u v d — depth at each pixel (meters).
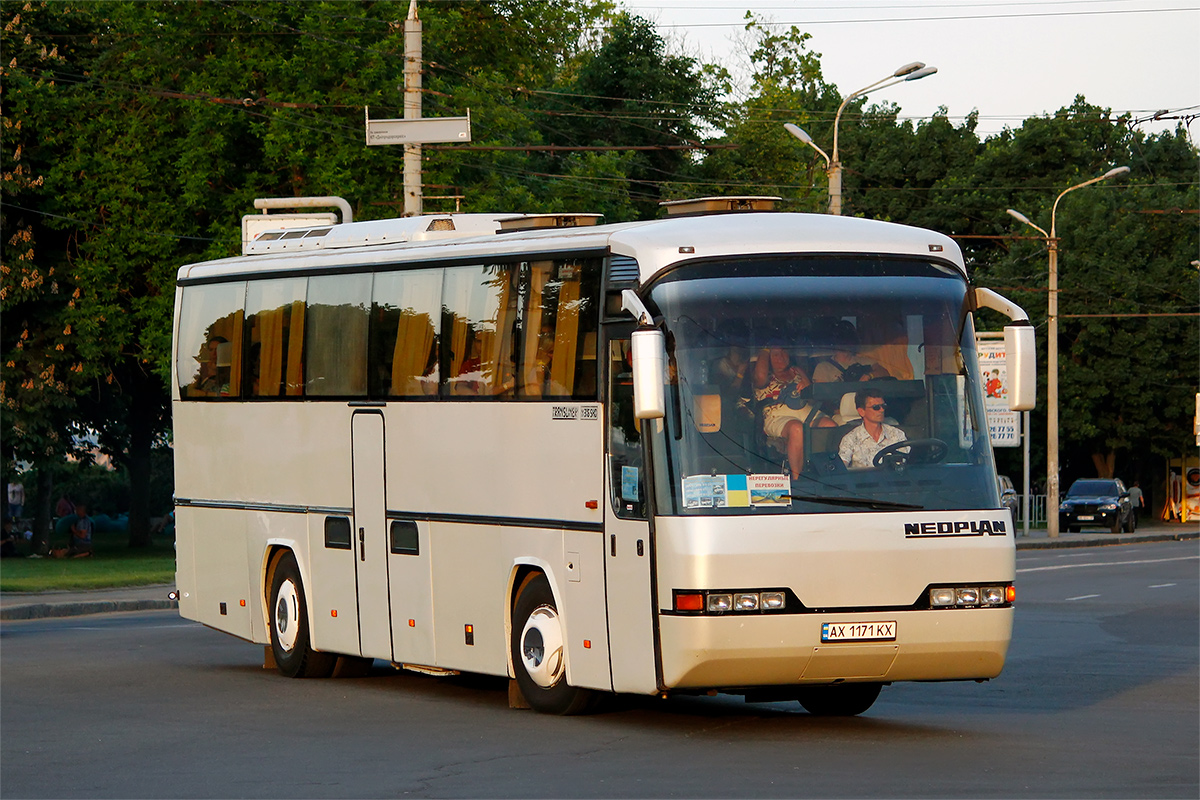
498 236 25.16
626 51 113.25
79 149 73.25
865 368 21.44
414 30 53.69
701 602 20.45
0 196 71.75
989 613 21.28
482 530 24.66
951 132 136.88
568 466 22.86
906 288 21.86
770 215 22.56
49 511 82.69
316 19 69.31
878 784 17.69
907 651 20.97
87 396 83.38
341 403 28.00
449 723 23.23
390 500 26.75
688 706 25.17
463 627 25.16
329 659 29.45
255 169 71.25
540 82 109.94
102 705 25.86
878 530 20.91
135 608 49.31
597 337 22.45
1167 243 128.62
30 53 74.06
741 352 21.17
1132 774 18.39
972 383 21.91
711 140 116.06
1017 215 95.38
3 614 45.56
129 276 74.62
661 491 20.94
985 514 21.44
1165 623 41.56
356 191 67.38
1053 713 24.42
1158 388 124.94
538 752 20.36
